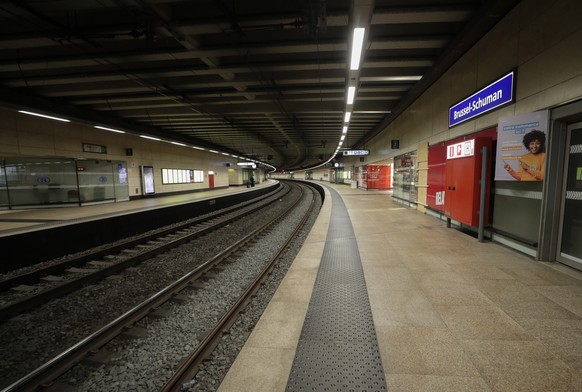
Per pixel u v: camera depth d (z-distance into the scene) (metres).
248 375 1.96
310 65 6.77
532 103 4.25
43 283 4.82
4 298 4.29
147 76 7.31
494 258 4.50
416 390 1.82
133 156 15.40
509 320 2.66
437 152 8.05
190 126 14.78
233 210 14.82
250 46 5.77
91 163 12.77
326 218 8.70
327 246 5.42
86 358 2.68
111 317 3.63
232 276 4.80
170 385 2.16
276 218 10.52
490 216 5.62
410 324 2.61
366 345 2.30
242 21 4.87
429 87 8.61
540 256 4.28
